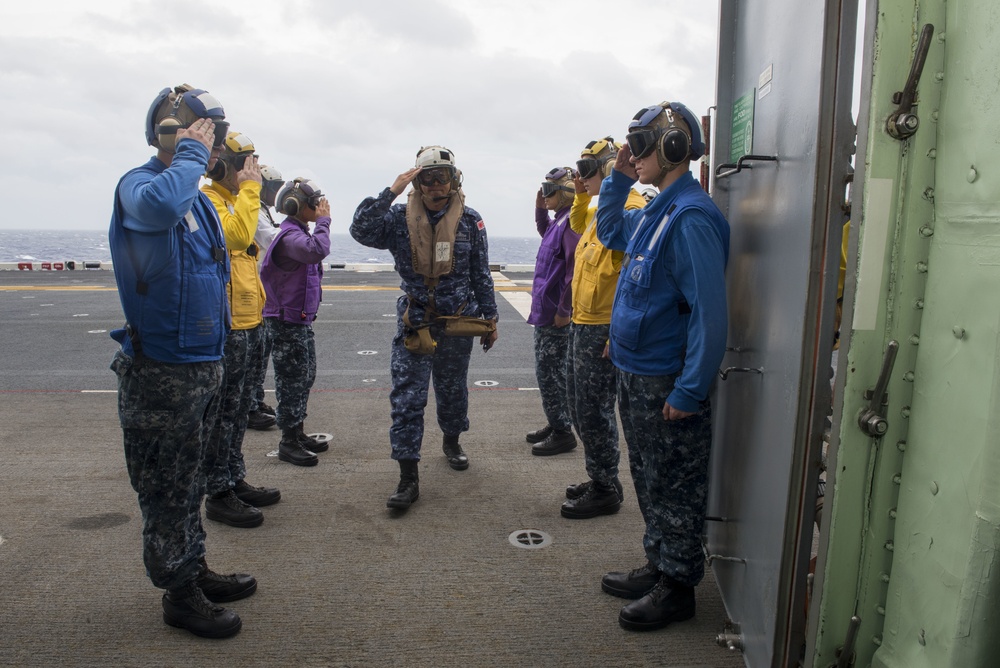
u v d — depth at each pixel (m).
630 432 2.51
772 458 1.88
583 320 3.16
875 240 1.41
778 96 1.89
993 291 1.24
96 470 3.96
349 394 5.77
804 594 1.74
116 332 2.26
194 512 2.47
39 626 2.44
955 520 1.34
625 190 2.73
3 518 3.32
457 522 3.31
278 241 3.82
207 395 2.32
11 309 10.23
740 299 2.23
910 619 1.47
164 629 2.43
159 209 2.01
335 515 3.38
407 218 3.40
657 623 2.43
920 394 1.43
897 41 1.36
